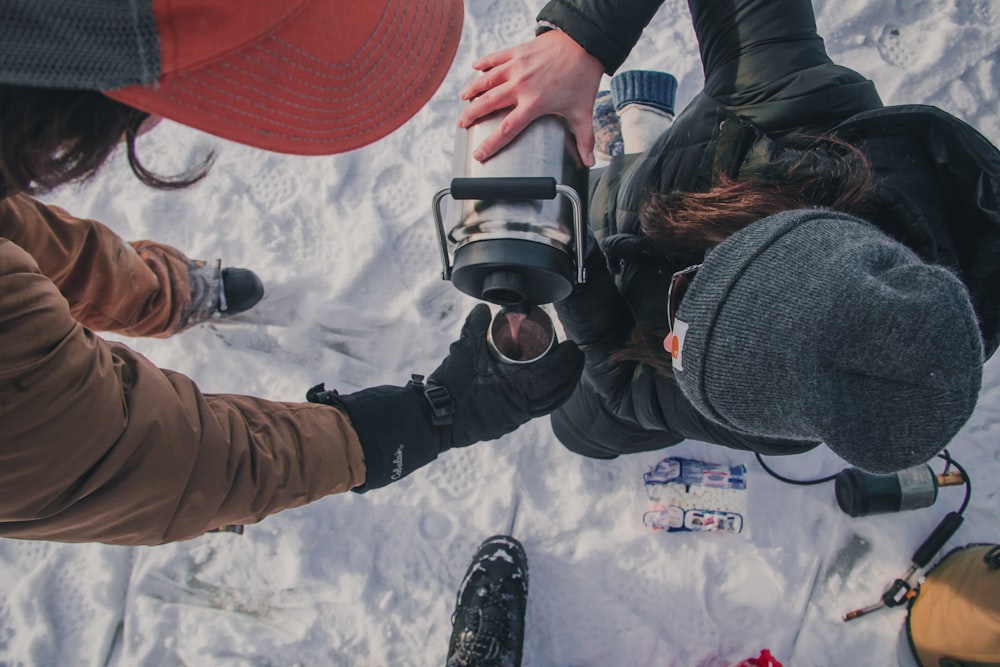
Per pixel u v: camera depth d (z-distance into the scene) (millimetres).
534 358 1094
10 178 502
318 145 643
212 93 525
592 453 1600
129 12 424
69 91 452
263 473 864
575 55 940
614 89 1648
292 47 562
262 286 1734
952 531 1524
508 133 901
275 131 591
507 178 843
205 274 1577
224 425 842
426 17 710
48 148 480
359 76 643
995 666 1287
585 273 998
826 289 571
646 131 1557
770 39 940
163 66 460
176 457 758
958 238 779
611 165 1373
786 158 779
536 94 911
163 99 495
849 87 887
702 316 662
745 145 853
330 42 589
